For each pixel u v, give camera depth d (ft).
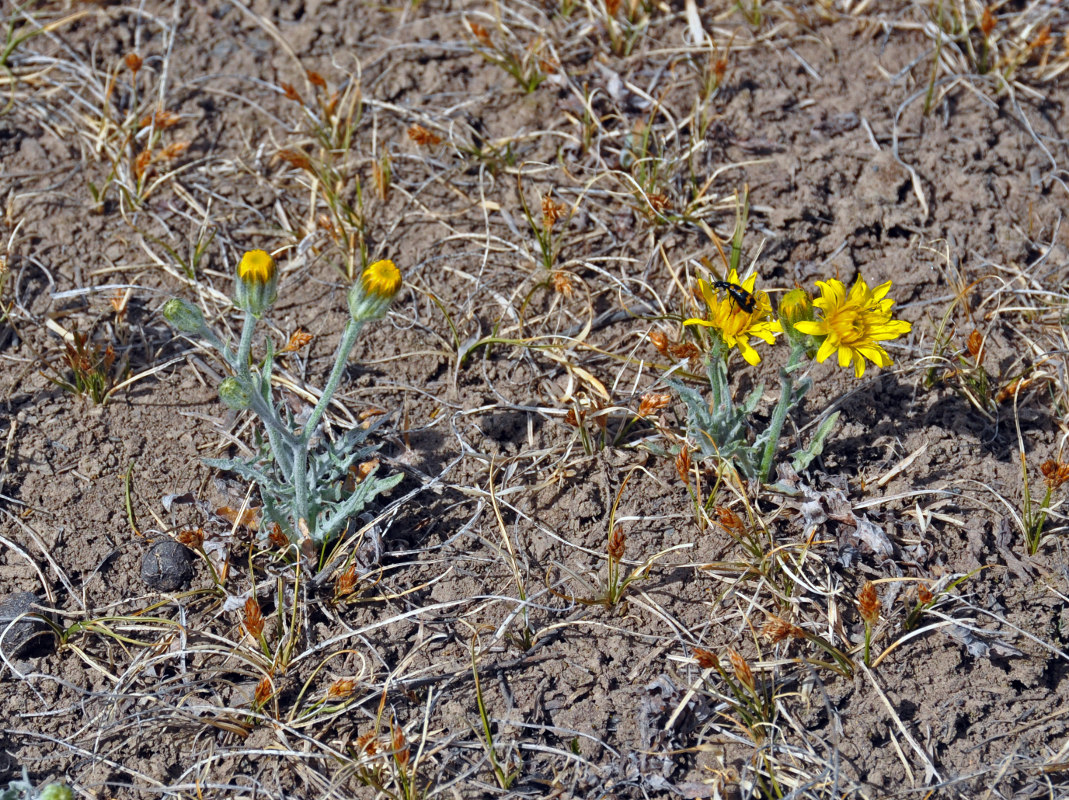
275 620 4.25
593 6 4.83
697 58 4.78
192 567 4.29
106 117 4.66
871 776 4.15
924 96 4.74
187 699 4.20
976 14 4.83
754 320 4.22
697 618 4.26
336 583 4.28
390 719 4.18
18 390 4.43
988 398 4.42
